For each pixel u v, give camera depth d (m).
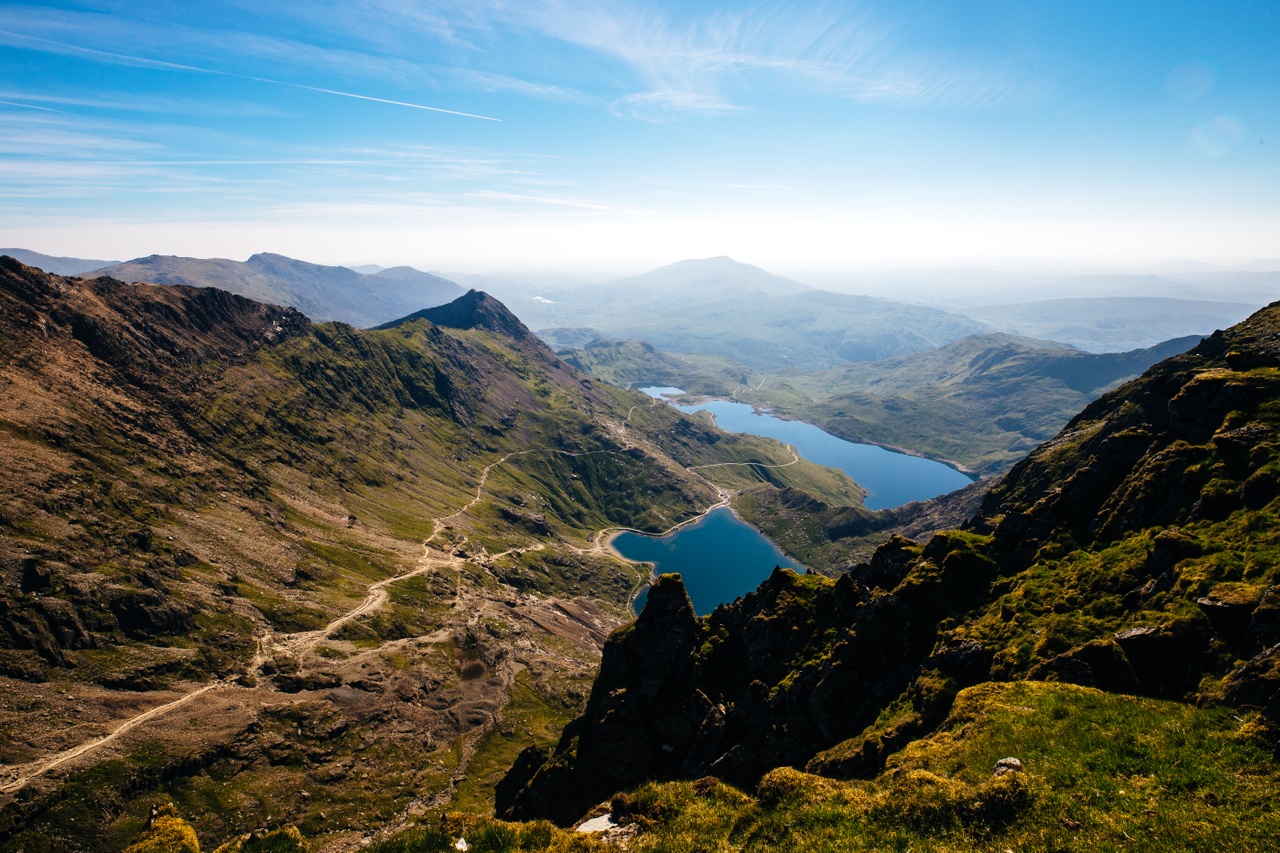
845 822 29.83
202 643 193.25
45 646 164.00
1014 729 35.72
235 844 32.25
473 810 163.38
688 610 77.19
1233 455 55.06
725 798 37.25
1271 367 64.12
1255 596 38.81
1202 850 22.58
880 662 60.22
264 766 163.00
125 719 158.75
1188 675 38.22
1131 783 27.75
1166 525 55.38
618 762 65.69
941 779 30.80
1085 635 46.94
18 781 131.75
